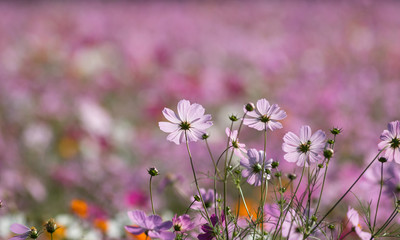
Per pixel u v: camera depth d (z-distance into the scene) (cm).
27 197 421
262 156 238
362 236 238
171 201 355
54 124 621
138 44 1005
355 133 534
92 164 469
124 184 433
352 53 948
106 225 299
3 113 630
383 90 679
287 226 239
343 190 308
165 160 473
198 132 236
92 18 1459
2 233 290
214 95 711
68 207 400
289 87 672
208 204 244
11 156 506
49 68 897
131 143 547
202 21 1382
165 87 724
